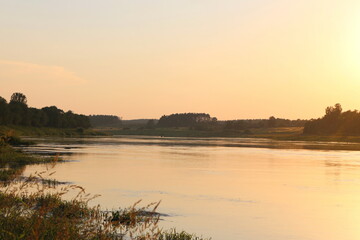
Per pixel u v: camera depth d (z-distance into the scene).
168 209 23.77
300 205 26.31
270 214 23.30
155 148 97.50
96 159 59.66
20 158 50.22
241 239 17.84
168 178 39.06
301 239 18.19
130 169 46.62
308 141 193.12
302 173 46.19
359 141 188.00
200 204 25.78
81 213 11.53
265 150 97.25
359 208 25.56
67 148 85.56
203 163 57.19
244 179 39.62
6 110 163.75
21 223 9.61
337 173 46.69
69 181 34.12
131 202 25.27
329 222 21.58
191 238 16.95
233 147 110.94
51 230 9.09
